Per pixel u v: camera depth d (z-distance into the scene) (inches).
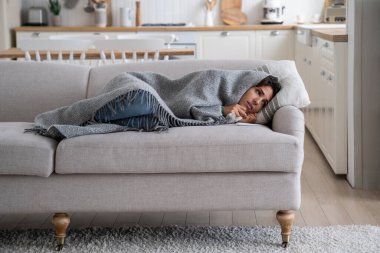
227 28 287.9
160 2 310.5
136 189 120.0
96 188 120.0
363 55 162.2
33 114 148.6
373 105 163.2
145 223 138.0
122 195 120.1
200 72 141.8
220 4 309.0
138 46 187.0
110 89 136.1
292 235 128.0
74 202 120.2
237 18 308.5
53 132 122.0
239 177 119.8
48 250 121.4
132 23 311.0
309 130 234.5
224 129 123.8
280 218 121.4
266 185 119.7
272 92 138.3
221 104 137.9
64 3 311.1
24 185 119.9
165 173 120.1
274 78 138.8
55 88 149.7
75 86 149.8
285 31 287.0
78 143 118.3
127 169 118.4
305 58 244.8
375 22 160.9
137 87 126.1
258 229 132.3
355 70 162.9
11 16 291.6
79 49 187.6
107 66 152.9
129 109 125.6
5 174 119.2
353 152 164.4
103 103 127.0
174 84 142.6
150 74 144.0
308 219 139.7
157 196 120.1
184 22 311.0
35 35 291.6
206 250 120.2
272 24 296.5
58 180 119.9
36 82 150.3
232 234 129.4
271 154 117.8
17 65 152.3
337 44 170.4
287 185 119.8
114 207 120.5
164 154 118.0
